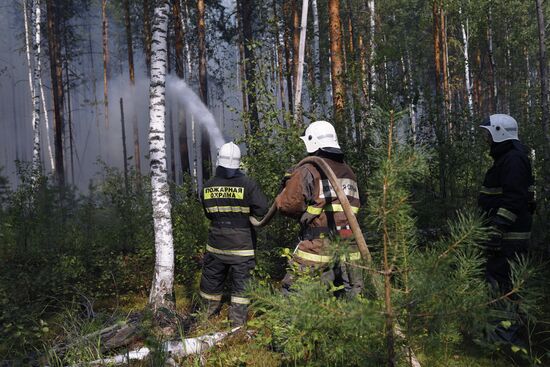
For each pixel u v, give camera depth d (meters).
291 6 17.58
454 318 1.93
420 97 7.11
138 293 5.93
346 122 6.66
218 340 3.79
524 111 9.69
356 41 21.98
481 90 24.94
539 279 2.31
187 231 6.46
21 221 7.14
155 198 4.62
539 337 3.42
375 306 1.89
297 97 7.96
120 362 3.51
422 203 6.01
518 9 21.88
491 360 3.12
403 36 25.17
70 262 5.95
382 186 1.97
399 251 1.99
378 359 2.00
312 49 15.89
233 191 4.29
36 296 5.28
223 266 4.45
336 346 2.11
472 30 22.11
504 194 3.20
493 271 3.28
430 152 2.08
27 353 3.74
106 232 7.63
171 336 3.90
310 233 3.28
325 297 1.96
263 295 2.24
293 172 3.33
